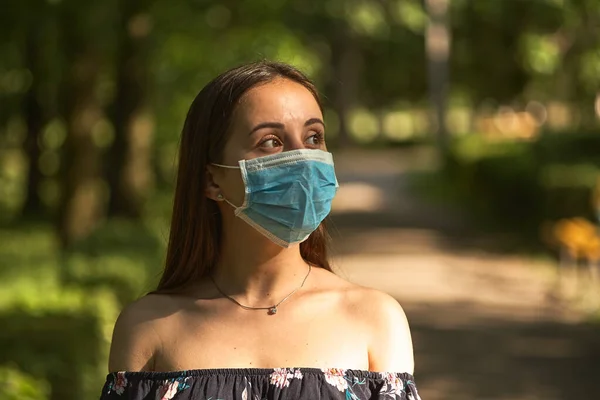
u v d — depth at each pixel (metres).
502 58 36.78
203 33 18.33
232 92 3.05
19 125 28.30
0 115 26.41
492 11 34.06
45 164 26.22
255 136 3.01
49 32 14.20
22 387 5.87
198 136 3.10
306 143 3.05
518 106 41.72
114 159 20.59
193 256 3.13
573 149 25.34
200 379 2.88
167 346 2.98
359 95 71.25
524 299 17.02
